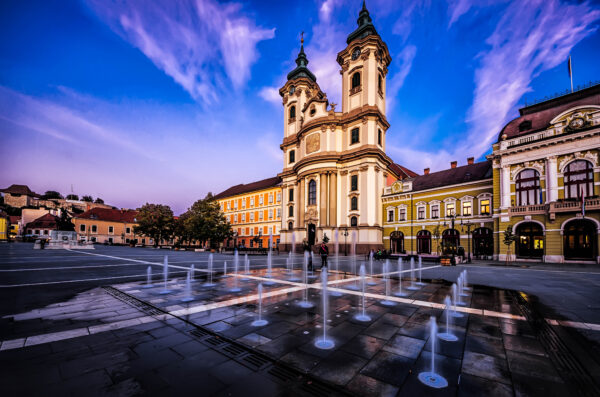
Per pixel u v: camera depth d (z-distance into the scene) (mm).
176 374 3471
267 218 55375
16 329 5000
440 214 33906
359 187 37250
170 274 12594
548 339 4867
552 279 13047
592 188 23016
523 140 26734
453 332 5188
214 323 5480
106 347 4258
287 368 3691
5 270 13094
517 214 26297
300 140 44625
